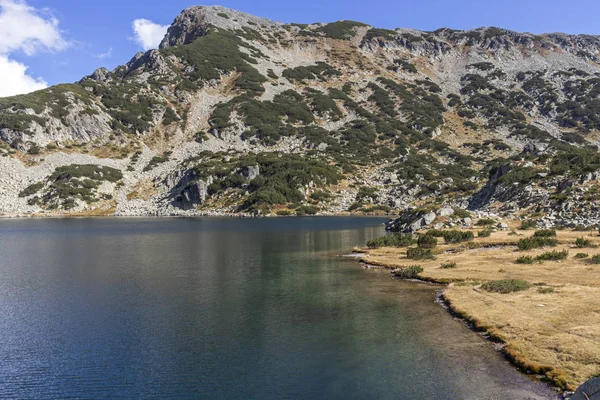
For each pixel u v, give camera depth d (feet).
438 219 282.56
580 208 253.44
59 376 70.28
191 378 69.10
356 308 107.55
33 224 394.52
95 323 97.35
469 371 69.62
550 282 119.96
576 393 49.47
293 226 355.97
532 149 489.67
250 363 74.64
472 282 127.13
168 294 124.36
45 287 134.21
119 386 66.49
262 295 122.31
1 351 80.74
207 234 298.76
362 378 68.18
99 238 277.03
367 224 369.91
